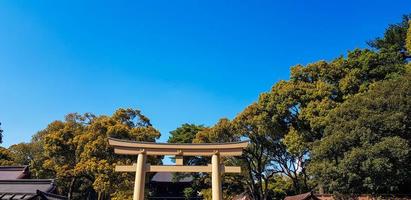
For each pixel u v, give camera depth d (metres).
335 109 27.30
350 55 35.81
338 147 23.92
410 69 29.94
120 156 37.47
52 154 41.75
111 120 39.94
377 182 21.78
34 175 47.12
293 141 33.94
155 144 18.28
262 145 40.38
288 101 34.69
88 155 37.12
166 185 58.34
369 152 21.62
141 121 42.88
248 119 37.75
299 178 44.88
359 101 25.56
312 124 31.28
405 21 40.72
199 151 18.25
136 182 17.27
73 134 42.41
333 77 35.06
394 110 23.41
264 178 42.94
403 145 21.02
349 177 22.20
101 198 41.28
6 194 25.67
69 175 41.25
